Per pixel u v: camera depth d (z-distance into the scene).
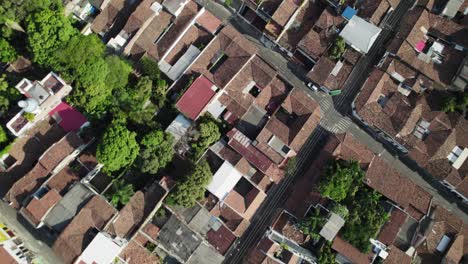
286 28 71.25
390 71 70.00
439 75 69.31
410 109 68.56
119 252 60.97
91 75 62.06
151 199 63.69
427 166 68.31
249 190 69.56
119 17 70.50
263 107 70.19
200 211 65.38
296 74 73.62
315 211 64.75
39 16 61.50
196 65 69.00
